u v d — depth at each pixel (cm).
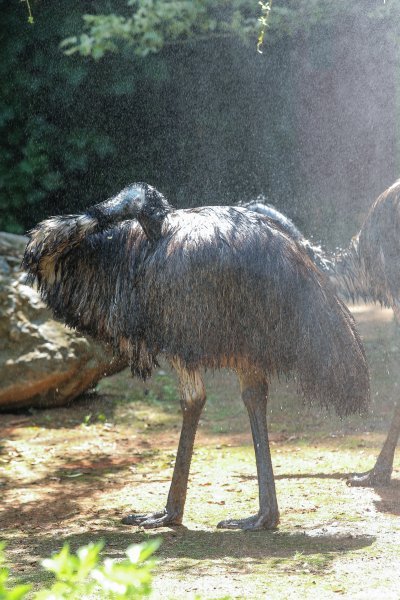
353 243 1334
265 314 990
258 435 1053
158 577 890
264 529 1052
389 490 1220
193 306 988
